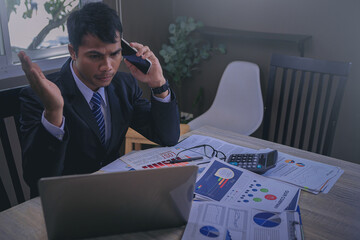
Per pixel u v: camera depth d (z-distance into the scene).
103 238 0.89
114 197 0.82
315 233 0.91
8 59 1.97
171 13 3.18
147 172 0.81
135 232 0.91
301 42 2.51
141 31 2.88
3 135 1.37
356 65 2.48
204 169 1.20
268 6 2.72
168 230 0.92
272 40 2.78
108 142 1.43
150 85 1.43
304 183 1.15
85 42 1.10
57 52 2.24
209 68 3.19
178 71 3.02
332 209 1.02
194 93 3.35
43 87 0.98
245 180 1.14
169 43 3.22
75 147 1.34
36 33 2.12
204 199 1.04
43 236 0.90
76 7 2.30
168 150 1.39
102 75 1.16
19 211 1.00
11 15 1.98
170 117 1.43
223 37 3.01
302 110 2.83
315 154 1.38
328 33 2.53
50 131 1.06
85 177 0.78
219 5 2.95
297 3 2.59
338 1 2.43
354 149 2.67
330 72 1.83
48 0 2.13
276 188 1.11
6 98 1.36
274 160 1.25
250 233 0.89
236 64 2.64
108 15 1.10
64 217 0.82
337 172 1.24
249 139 1.52
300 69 1.91
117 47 1.14
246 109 2.59
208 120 2.61
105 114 1.43
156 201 0.86
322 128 1.91
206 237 0.88
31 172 1.10
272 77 2.02
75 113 1.32
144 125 1.54
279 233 0.89
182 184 0.85
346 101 2.61
